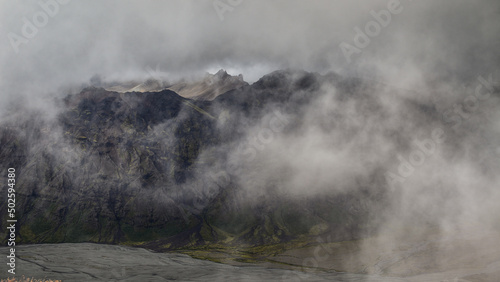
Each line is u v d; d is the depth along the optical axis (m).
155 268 182.50
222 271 182.75
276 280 157.88
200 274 168.88
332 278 171.00
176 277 159.38
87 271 168.00
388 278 173.12
